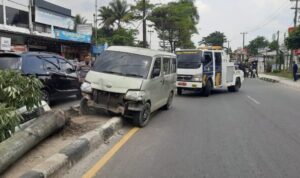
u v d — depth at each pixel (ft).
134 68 33.99
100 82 32.76
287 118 39.63
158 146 25.63
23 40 89.15
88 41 118.83
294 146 26.55
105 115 34.63
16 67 36.94
